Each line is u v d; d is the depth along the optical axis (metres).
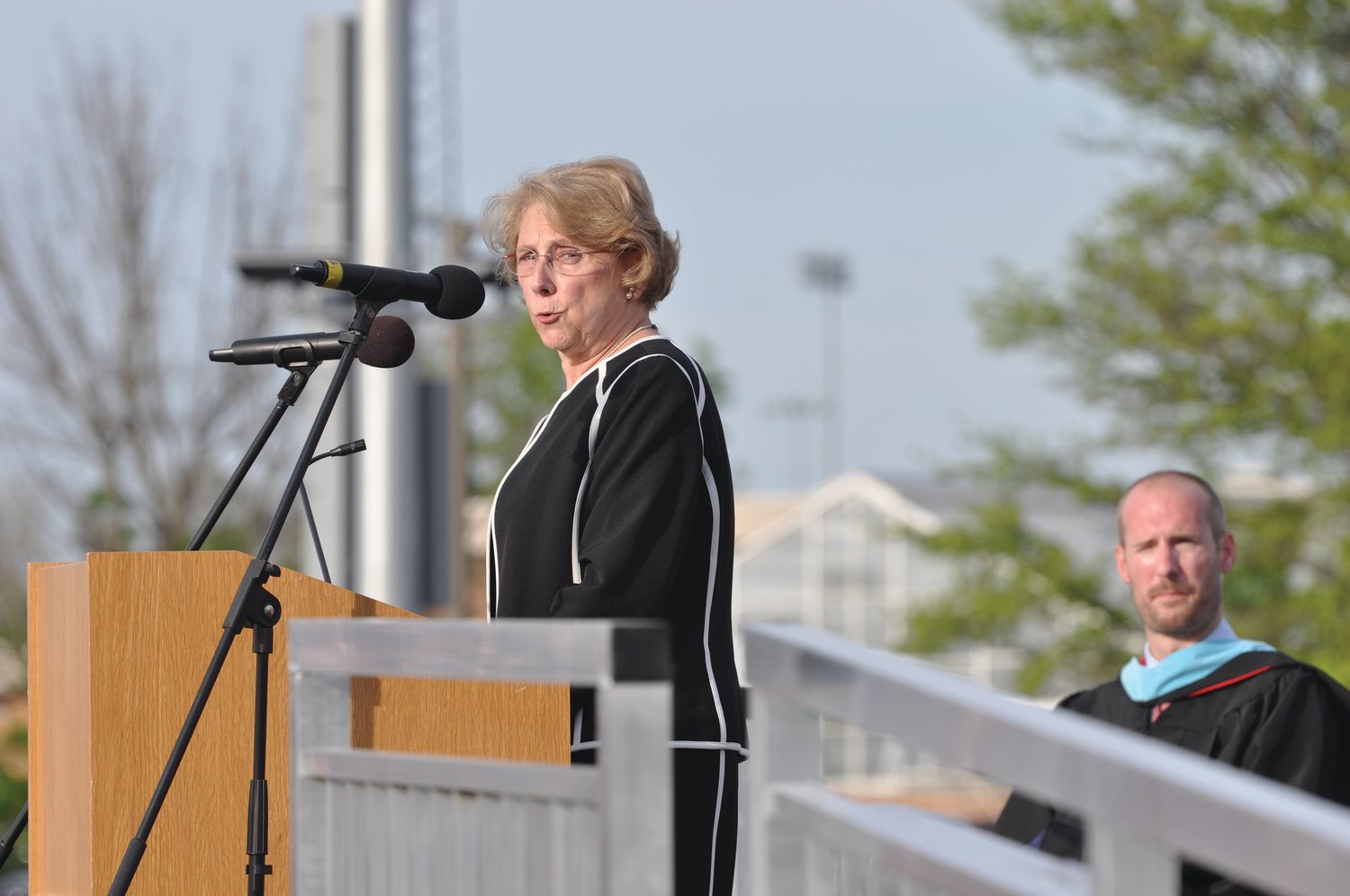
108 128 43.41
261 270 17.42
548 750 6.88
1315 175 40.22
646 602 6.39
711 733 6.48
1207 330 40.12
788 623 4.04
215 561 6.86
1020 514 45.56
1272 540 41.22
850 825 3.83
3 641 42.53
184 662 6.79
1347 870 2.74
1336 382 38.97
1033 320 43.03
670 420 6.64
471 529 60.25
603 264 7.08
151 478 43.06
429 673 4.60
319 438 7.09
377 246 17.73
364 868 4.98
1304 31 40.19
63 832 7.30
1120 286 42.78
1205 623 9.77
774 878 4.02
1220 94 41.72
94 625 6.66
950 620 45.78
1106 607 44.78
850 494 81.94
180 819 6.71
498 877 4.53
